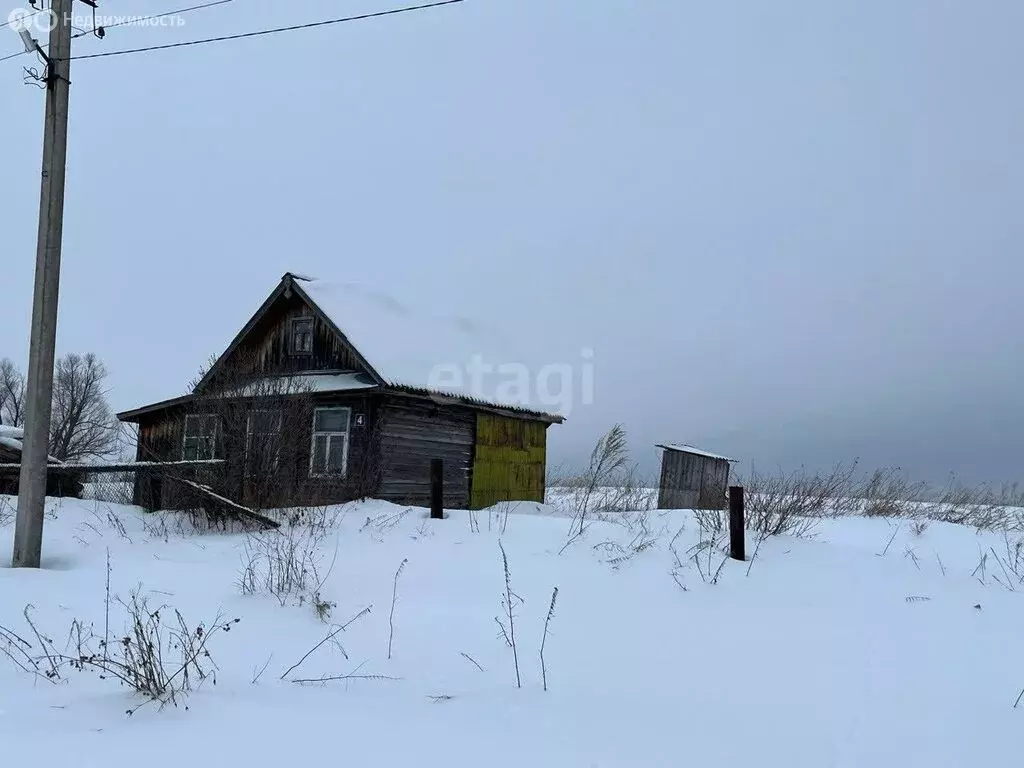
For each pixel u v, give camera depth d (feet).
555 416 66.59
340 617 21.52
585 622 21.48
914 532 39.75
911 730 13.87
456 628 20.65
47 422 29.48
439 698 14.97
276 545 28.91
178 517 37.09
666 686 16.39
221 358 44.73
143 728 12.19
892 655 18.81
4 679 15.33
